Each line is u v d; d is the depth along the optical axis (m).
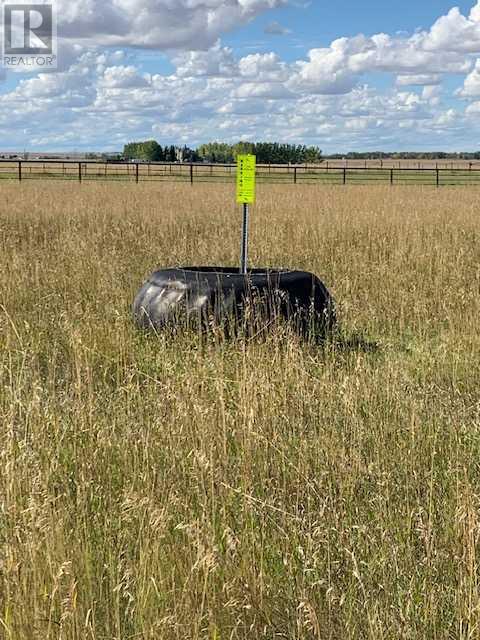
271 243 14.25
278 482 4.71
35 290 9.98
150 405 5.80
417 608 3.63
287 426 5.42
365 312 9.41
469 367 7.38
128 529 4.02
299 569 3.91
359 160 151.62
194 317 8.01
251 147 109.38
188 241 15.01
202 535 3.83
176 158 104.62
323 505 4.25
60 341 7.92
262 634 3.62
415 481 4.77
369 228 15.96
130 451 4.89
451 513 4.36
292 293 8.23
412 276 11.20
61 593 3.46
